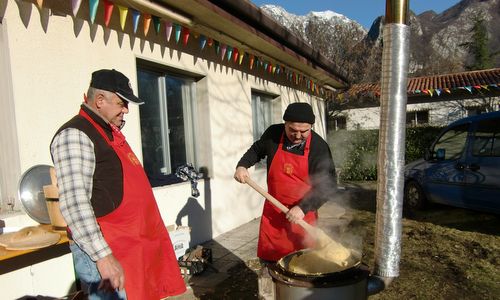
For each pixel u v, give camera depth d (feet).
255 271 13.85
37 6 10.14
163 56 14.64
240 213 20.34
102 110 6.96
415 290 12.29
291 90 27.55
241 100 20.27
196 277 13.33
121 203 6.77
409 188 23.85
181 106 16.85
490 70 53.57
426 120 52.37
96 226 6.34
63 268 10.70
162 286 7.61
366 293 6.64
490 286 12.47
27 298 9.32
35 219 9.32
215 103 17.93
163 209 14.51
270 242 9.14
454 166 20.38
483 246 16.37
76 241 6.27
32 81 10.06
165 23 13.91
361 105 52.49
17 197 9.74
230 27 15.47
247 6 15.47
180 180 15.79
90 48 11.69
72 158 6.31
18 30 9.75
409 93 49.21
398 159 6.63
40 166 9.68
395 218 6.72
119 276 6.40
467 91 49.42
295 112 8.16
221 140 18.38
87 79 11.57
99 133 6.72
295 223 8.34
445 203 21.24
